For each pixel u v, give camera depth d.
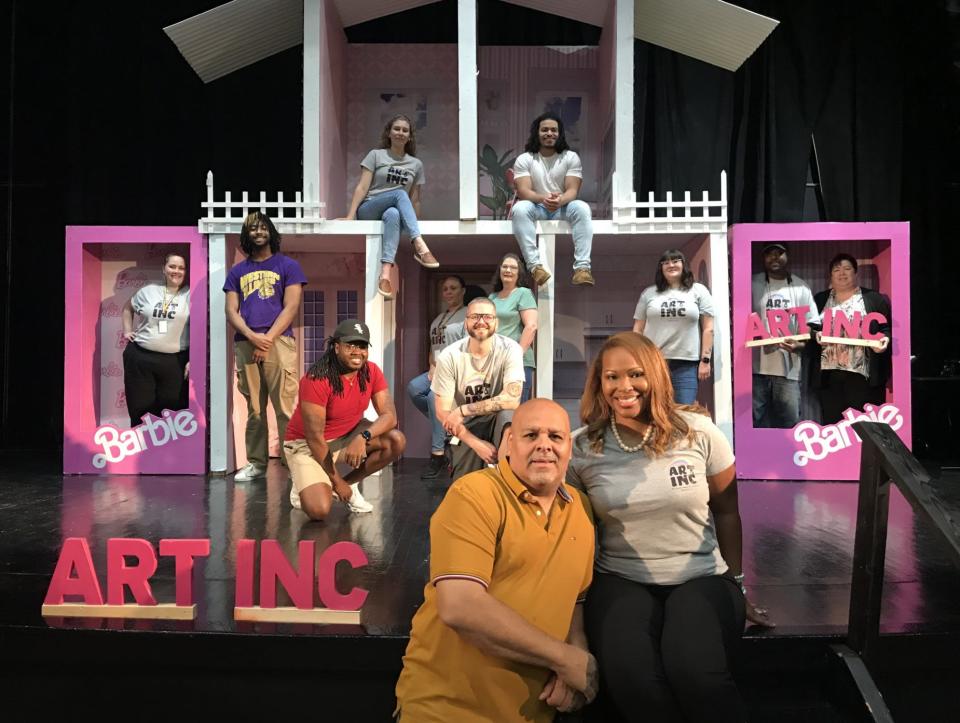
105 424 5.45
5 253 6.57
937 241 6.12
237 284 5.00
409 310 6.20
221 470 5.17
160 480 4.96
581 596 1.92
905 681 2.20
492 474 1.84
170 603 2.38
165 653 2.23
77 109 6.30
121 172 6.34
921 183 6.12
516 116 6.33
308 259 6.13
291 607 2.31
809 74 6.09
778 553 3.09
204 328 5.22
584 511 1.90
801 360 5.31
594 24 6.03
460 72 5.17
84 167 6.32
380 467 3.88
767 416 5.26
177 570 2.32
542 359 5.17
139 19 6.28
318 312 6.17
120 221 6.36
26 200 6.56
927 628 2.23
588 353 6.12
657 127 6.18
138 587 2.33
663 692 1.74
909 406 5.02
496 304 4.88
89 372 5.35
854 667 2.10
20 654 2.27
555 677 1.79
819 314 5.23
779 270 5.16
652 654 1.79
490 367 3.63
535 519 1.80
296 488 3.85
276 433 6.05
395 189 5.17
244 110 6.33
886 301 5.07
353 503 3.85
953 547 1.71
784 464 5.08
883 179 6.07
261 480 4.94
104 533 3.42
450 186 6.35
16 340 6.60
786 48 6.11
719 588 1.93
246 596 2.32
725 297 5.07
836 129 6.09
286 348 4.97
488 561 1.72
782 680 2.21
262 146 6.34
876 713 1.99
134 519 3.72
